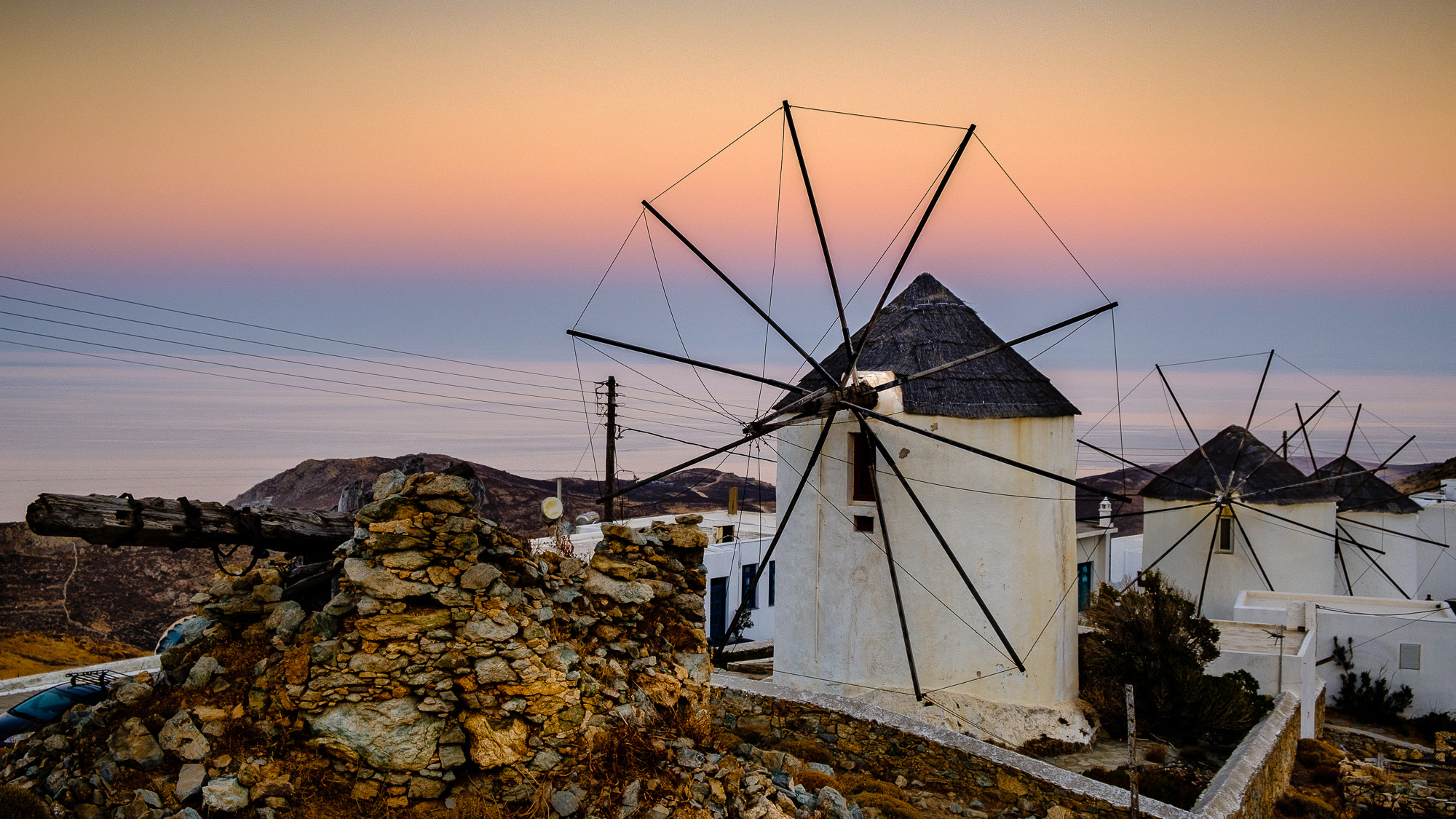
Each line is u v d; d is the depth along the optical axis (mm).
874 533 23750
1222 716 23234
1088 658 25578
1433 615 33562
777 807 10508
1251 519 37844
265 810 8820
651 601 12227
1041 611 23562
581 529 33250
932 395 23734
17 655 28766
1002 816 14961
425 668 9555
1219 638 30109
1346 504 45062
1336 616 33969
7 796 8414
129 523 9742
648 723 10516
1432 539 51594
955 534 23281
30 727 13336
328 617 9711
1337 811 23234
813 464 22797
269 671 9594
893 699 22906
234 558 37000
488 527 10422
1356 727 32344
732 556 33688
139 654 31453
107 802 8688
